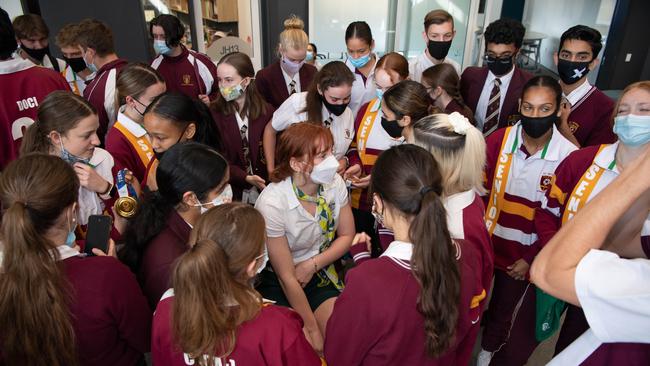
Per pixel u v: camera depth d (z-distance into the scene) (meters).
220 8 4.99
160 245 1.23
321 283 1.86
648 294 0.61
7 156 1.95
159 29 3.07
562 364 0.83
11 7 4.21
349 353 1.07
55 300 0.95
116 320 1.10
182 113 1.68
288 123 2.33
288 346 0.94
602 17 6.84
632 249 0.94
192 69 3.29
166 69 3.24
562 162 1.60
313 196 1.70
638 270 0.64
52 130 1.50
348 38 2.73
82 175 1.55
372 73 2.78
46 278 0.94
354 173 2.19
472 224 1.26
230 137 2.30
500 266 1.92
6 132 1.92
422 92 1.85
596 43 2.12
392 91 1.86
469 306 1.11
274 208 1.64
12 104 1.90
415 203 1.00
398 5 5.18
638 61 6.72
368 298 1.01
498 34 2.33
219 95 2.33
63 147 1.54
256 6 4.96
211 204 1.29
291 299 1.64
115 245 1.39
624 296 0.62
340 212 1.84
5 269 0.93
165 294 1.03
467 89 2.63
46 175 1.00
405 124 1.84
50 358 0.98
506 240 1.87
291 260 1.69
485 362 2.05
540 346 2.28
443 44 2.77
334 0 5.09
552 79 1.65
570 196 1.54
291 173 1.66
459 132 1.27
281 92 3.11
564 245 0.67
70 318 1.01
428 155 1.07
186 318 0.87
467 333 1.27
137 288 1.18
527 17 7.96
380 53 5.47
